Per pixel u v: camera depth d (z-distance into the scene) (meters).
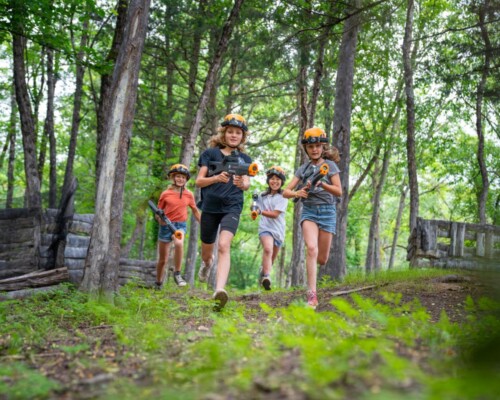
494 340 2.45
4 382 3.31
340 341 3.40
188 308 6.96
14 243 9.55
